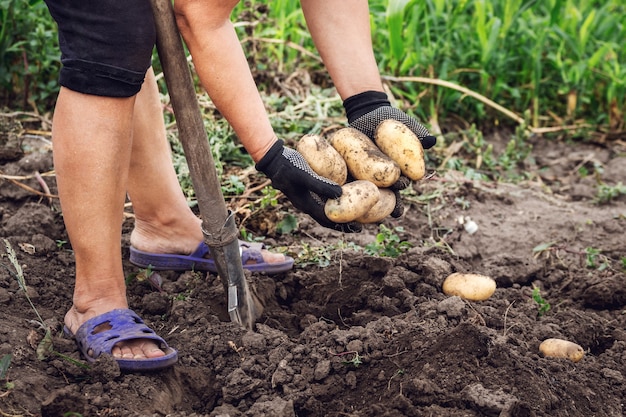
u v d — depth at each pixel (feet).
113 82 5.62
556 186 9.94
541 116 11.43
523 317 7.00
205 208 6.22
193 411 6.07
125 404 5.76
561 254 8.30
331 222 5.95
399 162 6.12
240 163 8.96
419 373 6.08
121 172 5.86
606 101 11.62
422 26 11.50
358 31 6.37
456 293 7.14
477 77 11.20
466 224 8.66
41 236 7.55
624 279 7.52
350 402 6.05
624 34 11.97
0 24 9.74
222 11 5.58
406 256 7.57
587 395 6.15
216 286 7.10
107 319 6.07
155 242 7.19
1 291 6.71
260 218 8.22
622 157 10.53
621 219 8.95
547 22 11.48
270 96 9.81
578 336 6.85
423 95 10.73
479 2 10.62
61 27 5.60
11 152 8.71
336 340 6.34
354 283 7.37
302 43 10.97
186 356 6.32
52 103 9.86
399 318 6.77
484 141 10.80
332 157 5.97
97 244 5.98
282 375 6.13
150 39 5.62
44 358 6.03
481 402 5.82
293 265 7.57
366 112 6.31
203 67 5.68
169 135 8.99
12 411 5.58
